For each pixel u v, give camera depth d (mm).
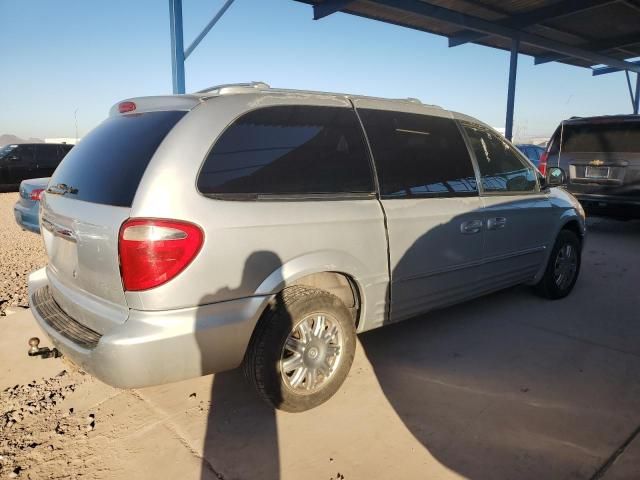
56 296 2887
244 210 2457
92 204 2475
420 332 4020
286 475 2338
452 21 12883
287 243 2613
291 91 2930
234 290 2439
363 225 2953
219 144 2477
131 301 2262
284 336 2629
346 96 3184
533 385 3156
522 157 4363
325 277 2984
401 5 11688
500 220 3930
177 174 2307
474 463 2408
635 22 14750
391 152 3252
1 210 11781
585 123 7953
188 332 2311
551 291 4746
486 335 3955
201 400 3000
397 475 2330
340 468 2385
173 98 2689
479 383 3186
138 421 2783
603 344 3783
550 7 13242
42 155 15875
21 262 6543
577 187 8070
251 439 2611
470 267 3750
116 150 2633
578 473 2326
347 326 2922
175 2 8828
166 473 2355
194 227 2279
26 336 3979
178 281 2262
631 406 2904
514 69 14820
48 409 2918
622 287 5258
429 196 3408
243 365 2709
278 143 2705
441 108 3781
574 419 2766
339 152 2969
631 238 8047
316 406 2904
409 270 3277
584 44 17203
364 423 2752
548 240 4520
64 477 2334
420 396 3033
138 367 2242
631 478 2289
